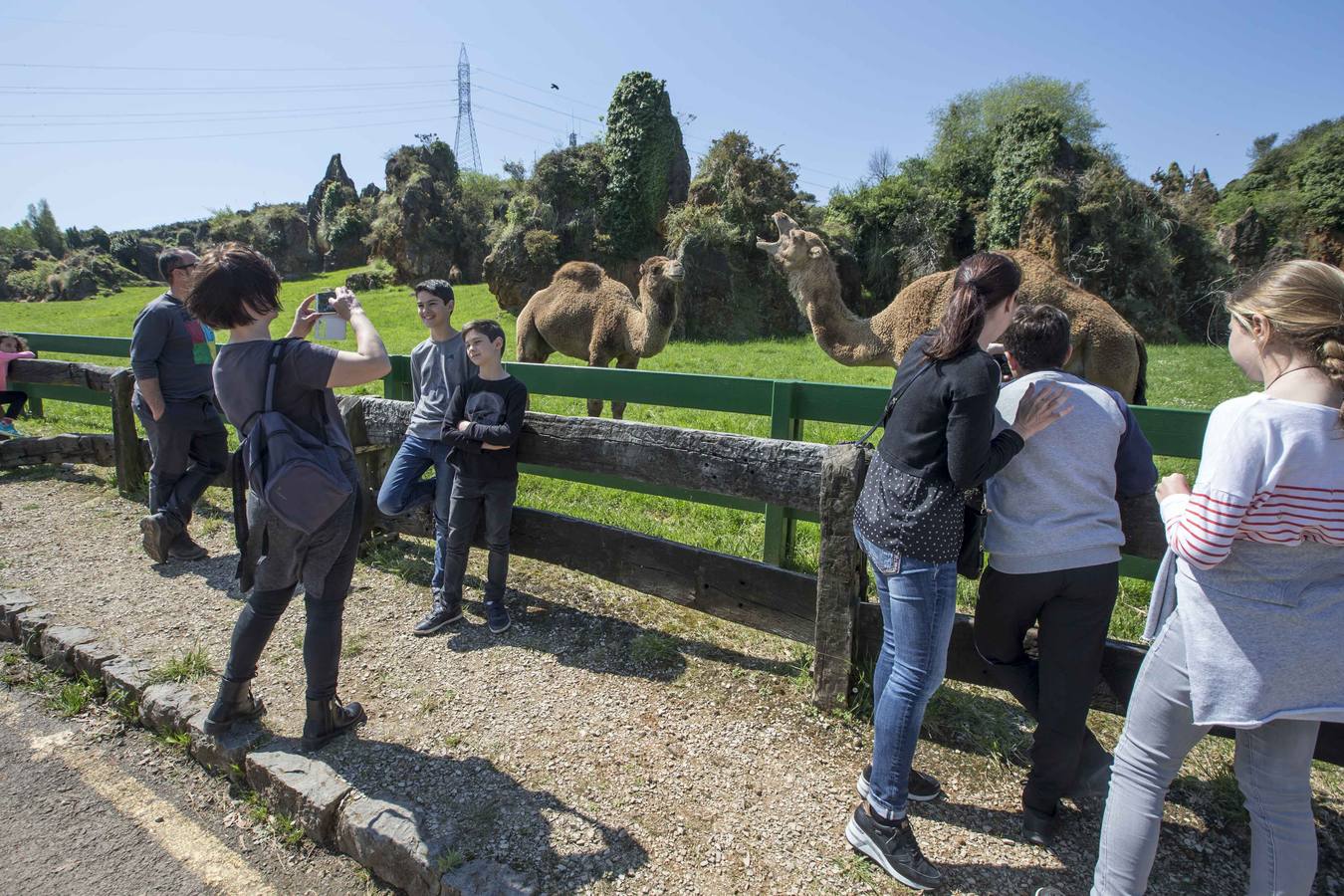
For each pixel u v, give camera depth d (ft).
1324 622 5.62
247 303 8.23
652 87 100.83
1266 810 6.10
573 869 7.84
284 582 9.10
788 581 10.82
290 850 8.69
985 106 135.64
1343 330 5.40
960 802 8.87
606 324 31.60
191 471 15.75
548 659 12.00
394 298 113.60
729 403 14.16
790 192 97.04
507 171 137.28
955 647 9.86
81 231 263.90
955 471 6.76
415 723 10.40
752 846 8.15
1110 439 7.47
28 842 8.75
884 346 26.03
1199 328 100.07
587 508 18.99
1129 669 8.81
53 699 11.44
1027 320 7.80
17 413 24.53
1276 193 141.49
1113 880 6.66
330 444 8.98
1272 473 5.47
